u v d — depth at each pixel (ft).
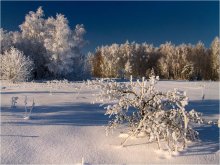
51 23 138.62
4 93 50.39
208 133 24.59
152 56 233.14
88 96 47.47
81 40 131.03
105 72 200.64
